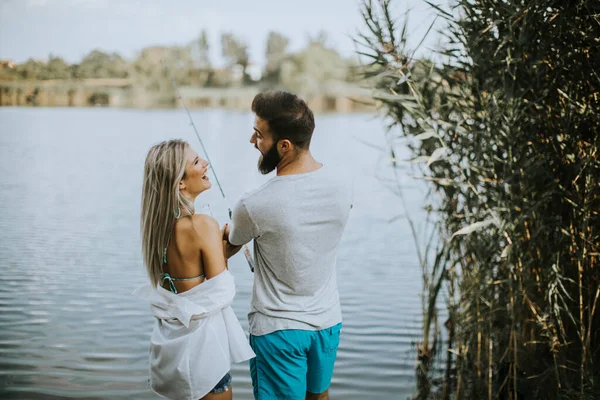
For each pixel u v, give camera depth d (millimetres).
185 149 2287
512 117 3254
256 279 2270
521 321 3764
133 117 35688
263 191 2184
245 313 5086
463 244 4266
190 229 2258
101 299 5355
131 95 51688
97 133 24750
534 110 3393
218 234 2285
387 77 3854
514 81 3293
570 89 3289
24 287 5656
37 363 4012
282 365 2219
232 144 21703
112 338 4473
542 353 3748
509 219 3258
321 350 2275
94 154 17844
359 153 18656
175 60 58688
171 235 2266
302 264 2201
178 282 2289
